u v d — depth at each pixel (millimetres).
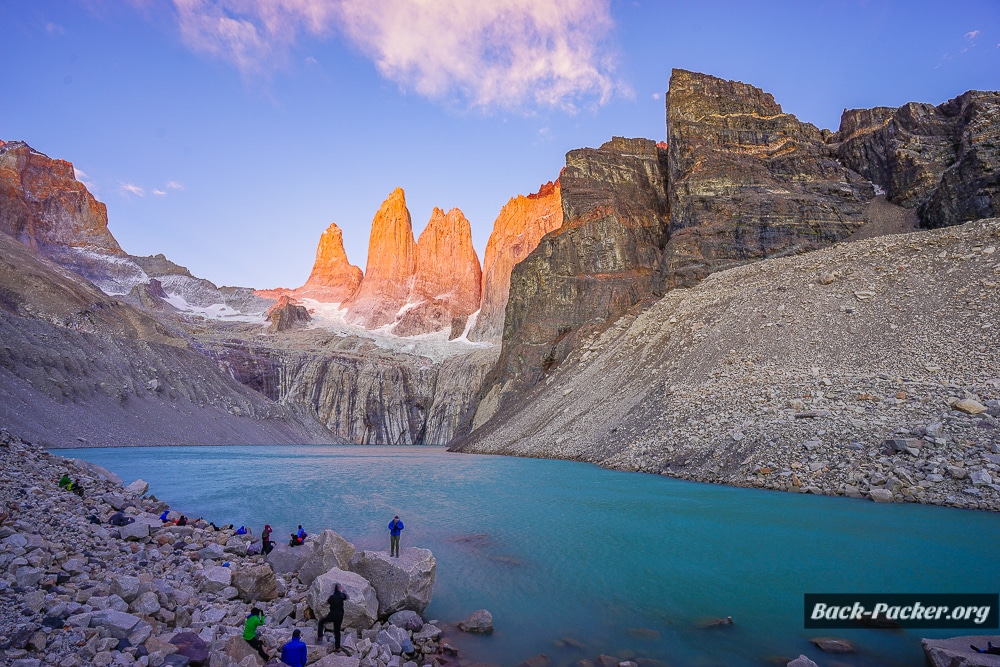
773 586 14180
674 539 18891
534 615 13016
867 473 25281
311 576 14789
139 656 8875
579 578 15453
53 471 21656
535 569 16438
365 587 12430
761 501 24344
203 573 13531
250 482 38062
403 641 11125
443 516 24625
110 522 17000
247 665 9102
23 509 15367
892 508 21984
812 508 22438
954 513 20891
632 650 11039
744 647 11023
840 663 10219
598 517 22859
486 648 11328
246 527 21562
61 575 11180
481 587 14992
